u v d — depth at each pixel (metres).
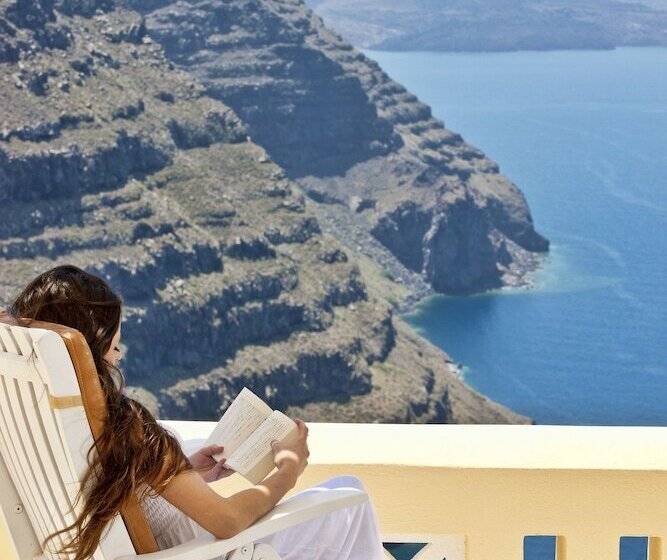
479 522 1.74
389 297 100.94
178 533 1.31
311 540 1.45
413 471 1.74
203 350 55.84
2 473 1.31
